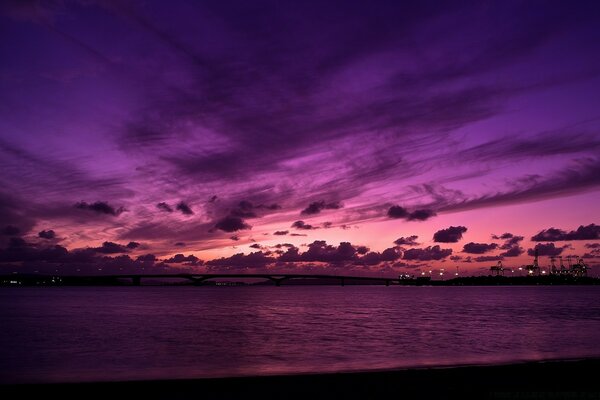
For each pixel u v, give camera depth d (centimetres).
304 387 1734
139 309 8912
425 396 1627
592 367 2048
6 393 1631
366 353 3125
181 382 1803
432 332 4491
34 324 5478
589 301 13025
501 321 5841
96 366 2653
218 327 5056
